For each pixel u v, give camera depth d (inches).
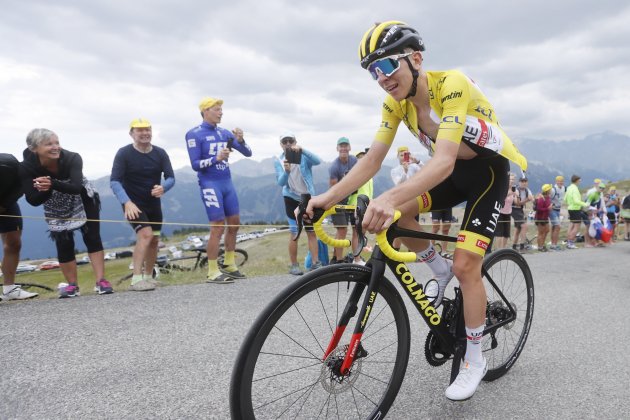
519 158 87.4
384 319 79.3
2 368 100.1
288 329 101.7
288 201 232.4
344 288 68.7
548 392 91.7
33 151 162.1
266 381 87.0
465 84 73.6
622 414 82.7
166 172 201.2
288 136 229.0
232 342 118.7
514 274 105.4
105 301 162.6
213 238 207.8
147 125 189.5
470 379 81.6
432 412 81.8
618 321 149.5
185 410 81.4
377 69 71.1
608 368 105.9
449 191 89.2
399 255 64.9
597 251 388.5
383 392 80.0
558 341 125.9
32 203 163.9
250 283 202.8
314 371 86.2
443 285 90.8
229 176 217.8
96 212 181.2
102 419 78.0
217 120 212.2
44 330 127.0
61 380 94.0
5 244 166.9
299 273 230.5
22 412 80.3
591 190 458.9
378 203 59.9
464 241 81.0
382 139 84.1
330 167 260.2
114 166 187.5
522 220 396.5
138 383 92.7
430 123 79.1
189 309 151.9
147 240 188.5
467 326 82.7
